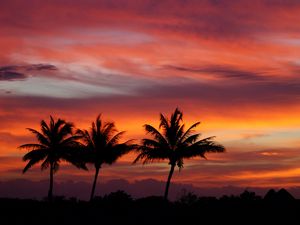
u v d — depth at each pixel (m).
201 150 76.56
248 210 68.62
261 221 65.62
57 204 77.12
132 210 73.06
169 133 77.19
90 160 84.25
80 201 79.81
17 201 77.69
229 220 67.06
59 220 69.75
